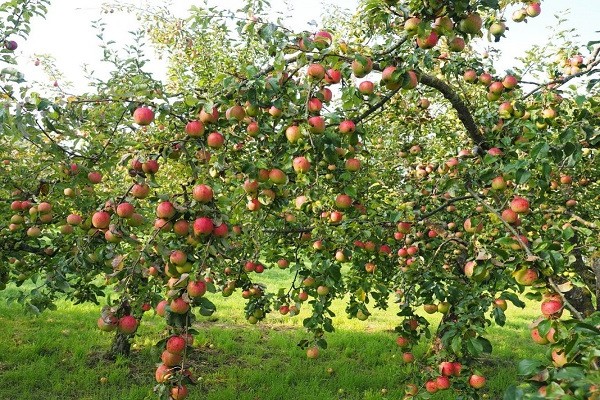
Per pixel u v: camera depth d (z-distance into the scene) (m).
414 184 5.11
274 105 2.54
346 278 5.07
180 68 6.96
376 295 4.41
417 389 3.48
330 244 4.11
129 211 2.46
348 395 6.42
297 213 4.82
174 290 2.24
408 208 4.24
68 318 9.57
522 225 3.43
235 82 2.55
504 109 3.60
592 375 1.45
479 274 2.70
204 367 7.32
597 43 3.18
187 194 2.56
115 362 7.25
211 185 2.45
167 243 2.52
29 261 5.27
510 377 7.24
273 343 8.72
